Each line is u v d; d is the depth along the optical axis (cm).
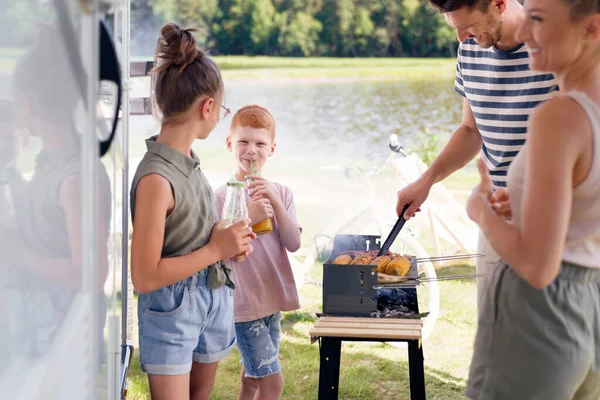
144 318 194
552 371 150
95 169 114
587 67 139
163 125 197
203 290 199
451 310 446
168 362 191
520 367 153
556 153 133
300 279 395
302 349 387
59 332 102
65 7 98
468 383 166
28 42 87
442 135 786
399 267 226
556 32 136
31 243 91
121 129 219
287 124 890
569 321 149
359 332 201
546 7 136
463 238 441
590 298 151
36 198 93
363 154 794
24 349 87
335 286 223
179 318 192
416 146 796
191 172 195
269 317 254
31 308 90
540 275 137
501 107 227
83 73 108
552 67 142
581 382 154
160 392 193
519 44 215
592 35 135
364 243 264
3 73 79
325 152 801
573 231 146
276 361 254
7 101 81
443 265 448
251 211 237
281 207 251
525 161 148
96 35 110
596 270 151
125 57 225
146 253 182
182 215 192
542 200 134
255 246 251
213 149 801
